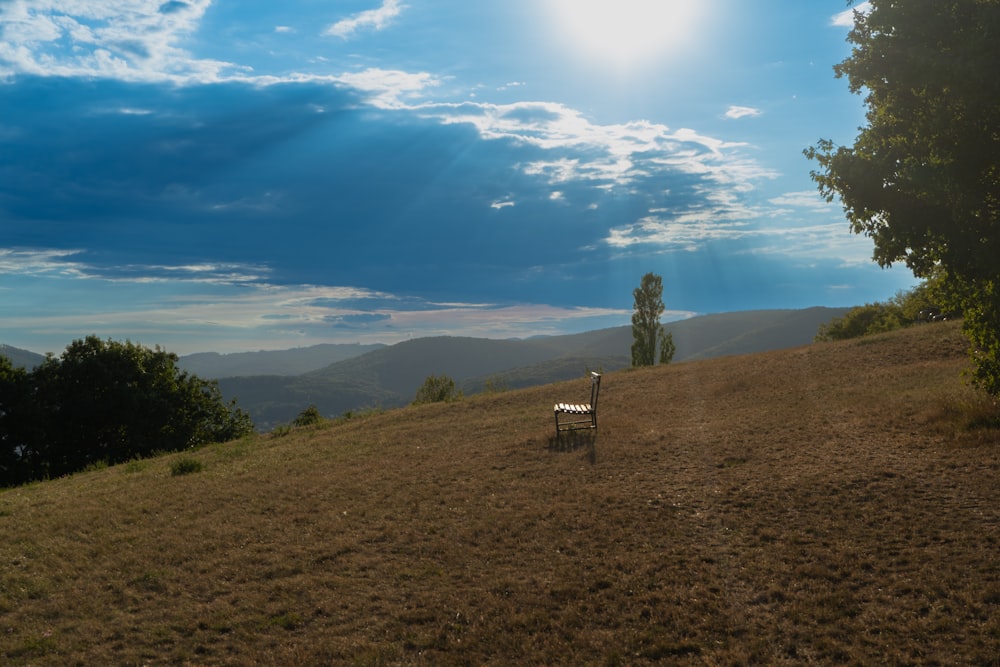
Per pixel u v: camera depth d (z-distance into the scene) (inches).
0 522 501.0
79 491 655.8
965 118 392.8
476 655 253.8
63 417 1582.2
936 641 233.8
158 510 503.2
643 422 705.6
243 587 331.0
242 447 934.4
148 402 1674.5
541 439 650.2
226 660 259.9
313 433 1013.2
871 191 442.0
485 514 422.3
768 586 287.4
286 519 448.8
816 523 349.7
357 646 263.7
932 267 474.6
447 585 319.6
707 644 248.7
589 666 239.6
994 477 373.1
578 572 319.9
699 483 442.3
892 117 452.1
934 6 407.8
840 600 268.4
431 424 900.6
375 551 372.5
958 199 403.9
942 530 319.9
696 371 1098.1
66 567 372.5
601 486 460.4
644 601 286.2
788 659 233.3
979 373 488.7
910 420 537.0
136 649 271.9
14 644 278.7
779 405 713.0
